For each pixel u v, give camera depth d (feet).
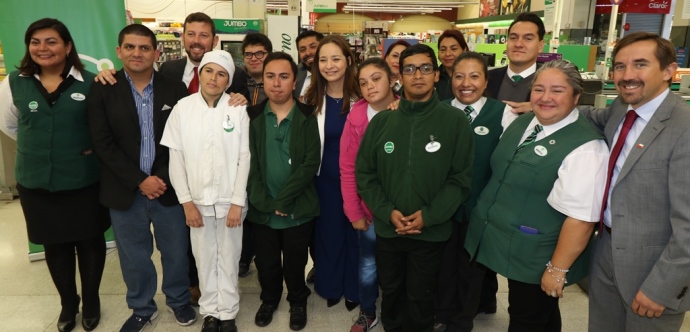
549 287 5.47
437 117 6.33
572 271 5.75
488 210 6.12
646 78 4.77
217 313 7.96
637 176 4.93
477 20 41.42
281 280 8.46
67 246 7.97
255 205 7.38
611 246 5.36
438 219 6.15
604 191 5.23
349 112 7.69
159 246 7.93
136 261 7.75
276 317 8.66
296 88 10.23
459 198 6.21
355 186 7.24
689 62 16.72
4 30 10.24
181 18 40.81
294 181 7.32
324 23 50.78
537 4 28.94
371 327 8.25
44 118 7.16
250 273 10.54
